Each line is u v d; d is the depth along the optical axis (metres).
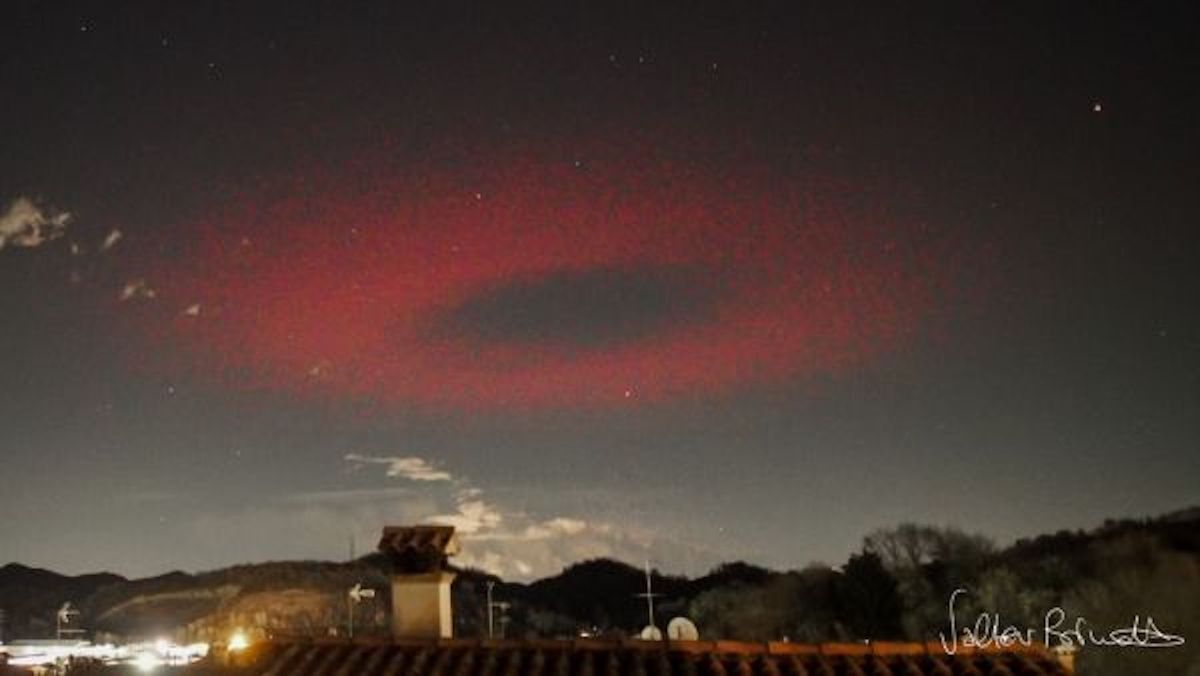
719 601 77.25
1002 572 55.72
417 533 14.08
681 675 12.04
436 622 13.78
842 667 12.30
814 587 67.88
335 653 13.35
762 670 12.12
